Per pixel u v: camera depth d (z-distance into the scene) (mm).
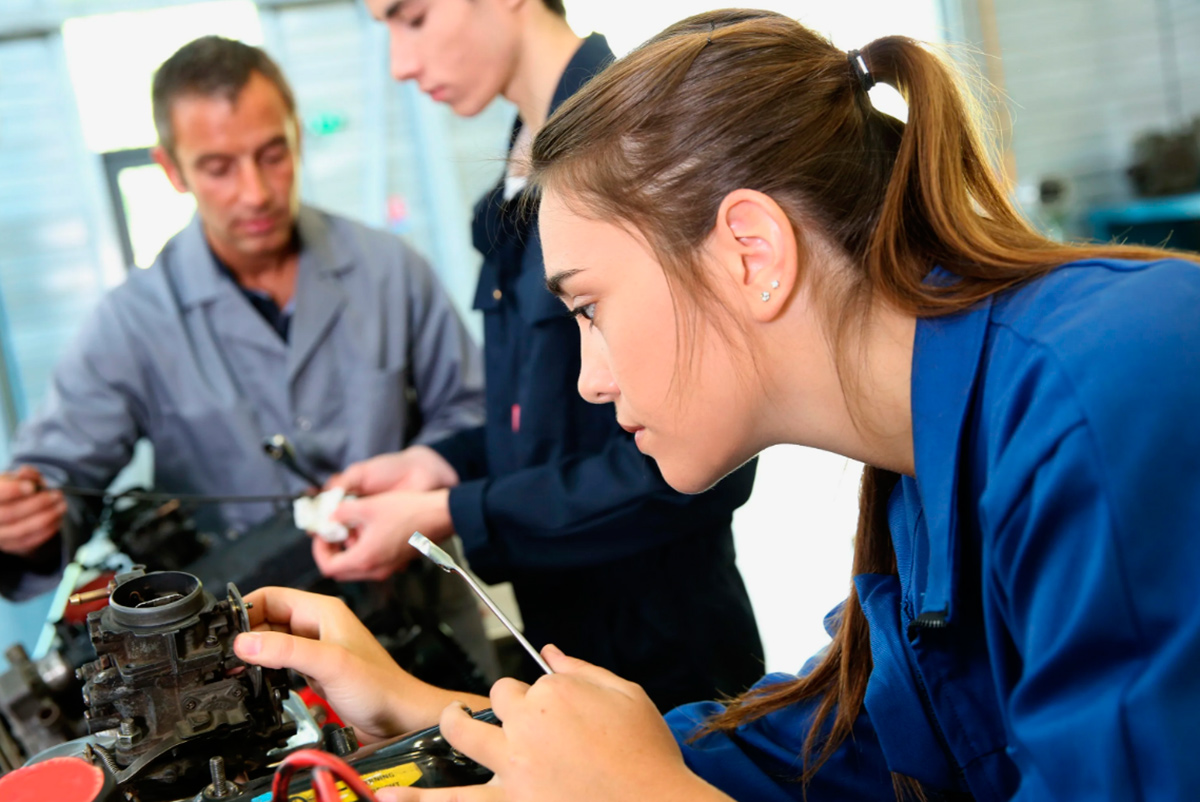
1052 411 519
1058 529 507
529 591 1396
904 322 640
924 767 712
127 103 3146
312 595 901
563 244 692
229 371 1873
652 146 659
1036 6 3869
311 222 1941
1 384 3105
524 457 1332
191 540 1431
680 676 1342
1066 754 496
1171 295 530
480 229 1406
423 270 2051
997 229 644
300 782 660
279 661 746
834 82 680
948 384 606
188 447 1888
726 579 1375
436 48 1349
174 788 693
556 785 594
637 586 1321
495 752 617
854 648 809
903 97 676
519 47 1367
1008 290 606
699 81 667
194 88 1626
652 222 651
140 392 1854
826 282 651
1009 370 569
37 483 1490
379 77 3389
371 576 1302
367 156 3457
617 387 719
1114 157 4047
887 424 668
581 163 682
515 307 1388
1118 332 517
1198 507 483
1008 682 562
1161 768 470
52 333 3188
